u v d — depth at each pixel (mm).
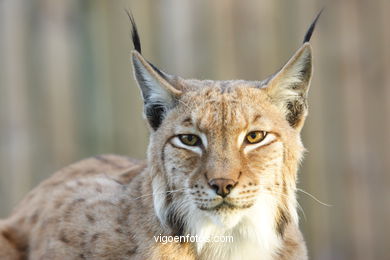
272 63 19250
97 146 19016
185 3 18984
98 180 10891
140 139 18891
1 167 18547
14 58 18625
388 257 19250
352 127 19344
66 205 10648
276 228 9438
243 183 8844
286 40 19219
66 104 18906
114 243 9672
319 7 19234
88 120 19016
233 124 9008
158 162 9414
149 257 9336
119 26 18891
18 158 18641
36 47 18734
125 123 18953
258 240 9344
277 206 9336
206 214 9016
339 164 19250
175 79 9875
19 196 18562
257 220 9227
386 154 19391
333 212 19125
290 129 9445
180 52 19000
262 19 19188
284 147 9273
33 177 18672
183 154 9141
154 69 9641
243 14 19188
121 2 18828
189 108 9242
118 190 10336
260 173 9039
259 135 9117
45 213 10820
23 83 18688
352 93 19375
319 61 19266
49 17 18812
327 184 19156
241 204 8898
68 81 18906
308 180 19031
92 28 18953
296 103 9531
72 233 10195
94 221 10070
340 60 19359
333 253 19078
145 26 18875
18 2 18609
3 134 18578
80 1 18922
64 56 18891
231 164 8836
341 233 19156
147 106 9617
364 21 19469
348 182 19266
